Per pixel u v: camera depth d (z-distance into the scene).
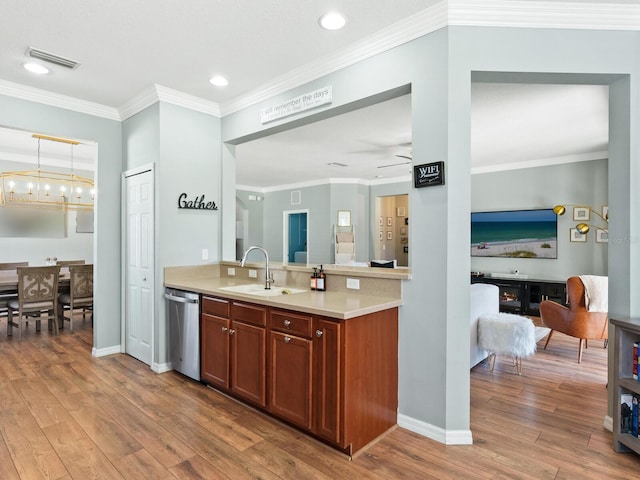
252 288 3.22
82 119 3.72
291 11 2.23
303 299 2.49
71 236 6.70
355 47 2.61
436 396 2.28
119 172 3.99
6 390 2.96
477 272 6.66
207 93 3.48
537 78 2.31
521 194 6.26
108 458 2.06
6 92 3.27
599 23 2.21
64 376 3.27
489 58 2.21
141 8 2.20
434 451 2.16
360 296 2.59
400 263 9.50
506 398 2.90
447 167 2.22
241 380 2.69
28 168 6.17
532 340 3.33
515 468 2.00
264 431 2.37
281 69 2.98
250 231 9.46
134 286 3.79
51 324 5.09
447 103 2.22
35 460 2.04
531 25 2.21
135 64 2.91
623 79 2.28
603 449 2.18
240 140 3.75
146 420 2.49
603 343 4.48
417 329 2.37
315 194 8.55
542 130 4.50
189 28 2.41
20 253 6.19
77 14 2.26
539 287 5.92
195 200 3.65
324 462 2.05
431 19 2.25
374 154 5.84
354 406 2.12
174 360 3.36
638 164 2.25
